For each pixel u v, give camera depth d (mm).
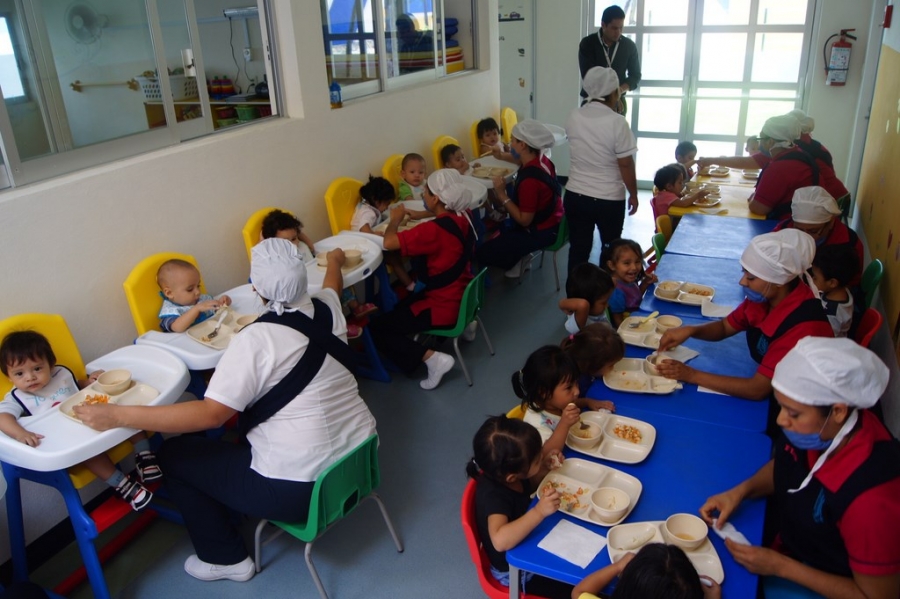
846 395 1257
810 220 2893
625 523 1557
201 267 3029
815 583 1371
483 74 5492
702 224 3736
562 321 4109
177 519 2539
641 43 6270
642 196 6570
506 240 4254
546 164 4336
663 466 1764
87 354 2533
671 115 6422
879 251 3666
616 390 2143
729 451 1812
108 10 2604
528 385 2031
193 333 2469
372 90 4293
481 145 5355
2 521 2273
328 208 3678
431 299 3377
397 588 2244
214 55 3916
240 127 3273
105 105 2662
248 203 3248
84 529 2037
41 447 1845
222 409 1895
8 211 2201
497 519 1625
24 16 2373
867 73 5238
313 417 2002
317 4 3520
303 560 2377
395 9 4430
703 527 1518
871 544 1272
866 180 4758
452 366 3361
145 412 1854
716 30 5953
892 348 2834
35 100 2430
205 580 2311
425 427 3113
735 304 2689
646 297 2799
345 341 2297
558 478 1718
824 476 1338
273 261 1966
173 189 2822
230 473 2076
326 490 1970
